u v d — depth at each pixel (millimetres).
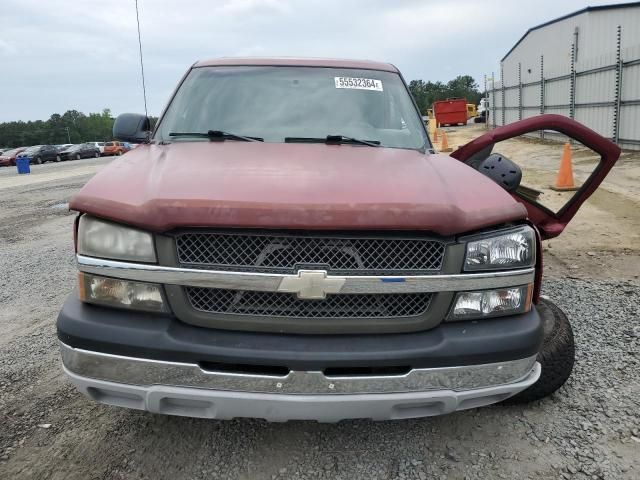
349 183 2264
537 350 2232
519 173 3326
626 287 4738
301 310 2084
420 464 2426
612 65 16172
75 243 2258
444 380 2100
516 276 2211
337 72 3748
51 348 3775
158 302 2109
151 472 2389
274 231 2047
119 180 2369
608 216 7605
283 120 3338
